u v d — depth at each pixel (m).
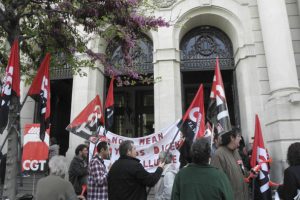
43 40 6.38
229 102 15.51
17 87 4.74
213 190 2.95
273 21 11.45
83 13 5.61
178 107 12.62
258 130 6.09
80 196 6.14
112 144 6.52
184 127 5.77
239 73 13.13
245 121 12.40
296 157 3.78
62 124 15.91
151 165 6.20
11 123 4.73
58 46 6.45
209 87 17.06
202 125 5.71
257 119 6.18
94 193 5.16
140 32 6.46
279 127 10.14
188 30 14.43
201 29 14.48
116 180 4.10
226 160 4.15
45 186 3.63
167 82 12.64
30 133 7.17
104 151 5.41
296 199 3.56
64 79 13.91
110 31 6.32
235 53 13.63
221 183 2.99
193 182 3.04
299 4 12.79
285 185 3.67
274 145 10.48
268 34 11.50
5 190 4.57
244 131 12.50
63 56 7.73
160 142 6.27
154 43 13.28
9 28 5.38
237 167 4.18
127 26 6.04
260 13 12.09
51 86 15.33
